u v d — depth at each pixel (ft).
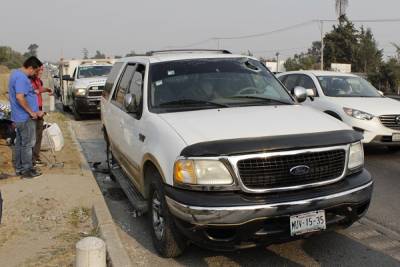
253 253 15.96
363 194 14.35
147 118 16.78
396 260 15.34
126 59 23.68
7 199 21.97
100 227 17.47
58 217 19.69
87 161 30.99
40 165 28.84
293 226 13.24
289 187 13.39
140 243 17.24
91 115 59.93
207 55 20.18
